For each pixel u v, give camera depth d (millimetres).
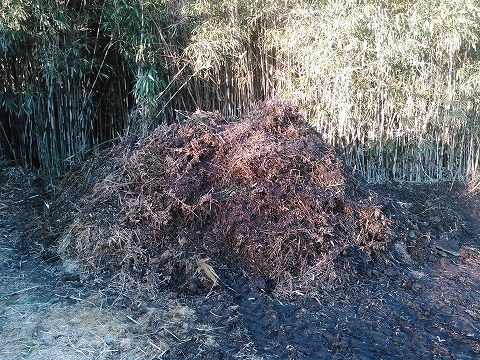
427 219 4398
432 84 5254
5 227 4020
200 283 3094
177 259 3217
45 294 3025
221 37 4852
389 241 3607
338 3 4762
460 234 4293
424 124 5301
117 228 3422
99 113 5602
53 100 5141
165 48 5145
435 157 5602
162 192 3533
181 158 3623
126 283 3111
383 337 2703
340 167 3682
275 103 4012
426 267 3572
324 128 5168
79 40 4922
